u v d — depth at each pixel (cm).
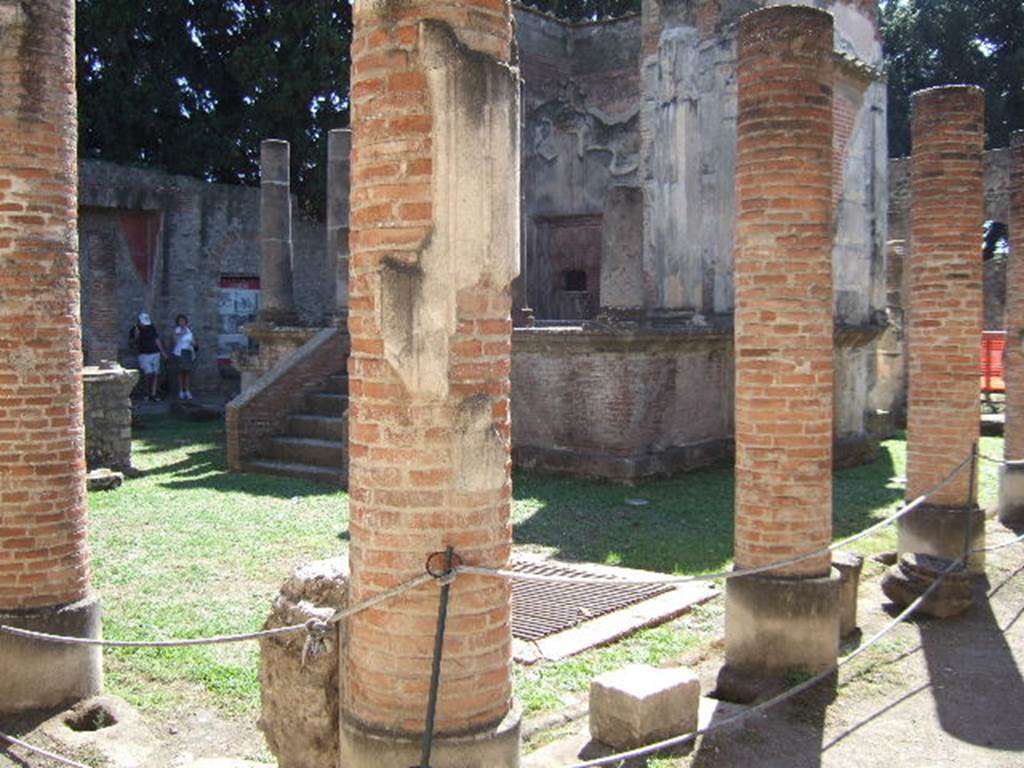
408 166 436
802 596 686
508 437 468
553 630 776
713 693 684
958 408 966
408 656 451
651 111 1773
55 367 638
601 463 1423
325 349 1658
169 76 2792
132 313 2658
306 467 1470
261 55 2745
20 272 622
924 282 980
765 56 695
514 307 1560
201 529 1112
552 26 2320
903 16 3372
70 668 628
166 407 2370
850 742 604
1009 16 3269
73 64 652
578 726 616
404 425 444
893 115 3397
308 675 505
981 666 735
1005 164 2397
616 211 1470
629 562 987
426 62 430
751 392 707
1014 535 1159
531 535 1102
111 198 2556
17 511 623
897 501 1328
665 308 1722
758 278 703
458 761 446
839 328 1593
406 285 437
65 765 552
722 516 1207
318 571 537
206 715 628
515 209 456
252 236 2870
